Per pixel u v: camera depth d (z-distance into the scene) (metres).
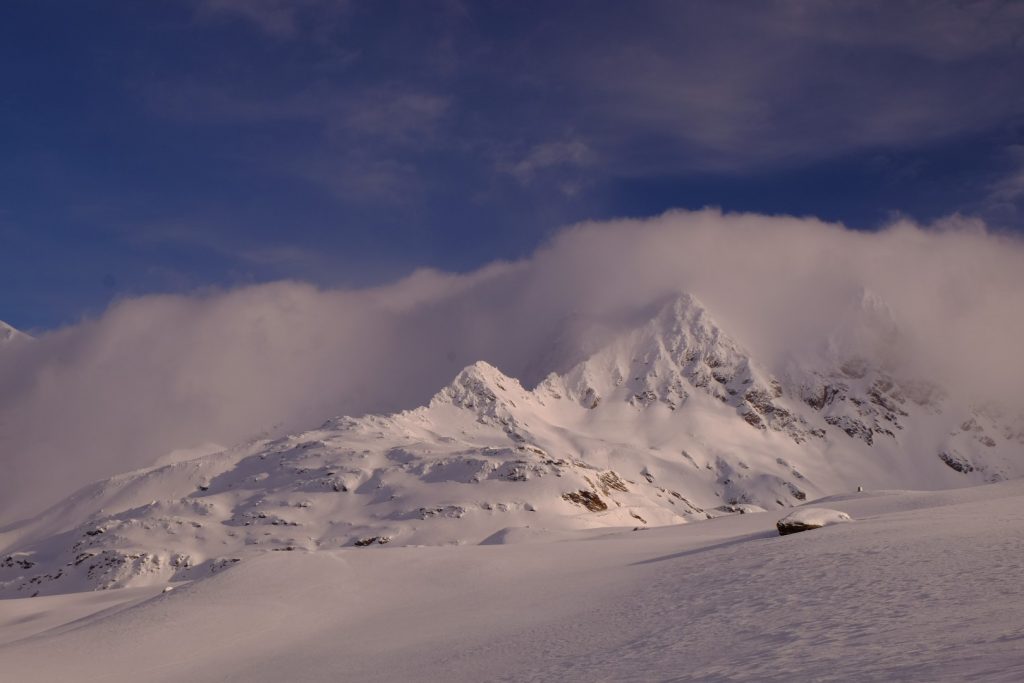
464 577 82.19
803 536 68.12
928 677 19.06
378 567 88.06
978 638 23.70
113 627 71.31
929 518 65.50
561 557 89.06
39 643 69.12
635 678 30.17
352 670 49.22
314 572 86.31
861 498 117.31
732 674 26.09
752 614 40.09
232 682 51.41
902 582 38.72
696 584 55.56
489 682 37.31
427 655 49.91
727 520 130.50
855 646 26.48
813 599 39.84
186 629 68.06
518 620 57.59
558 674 35.56
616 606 55.03
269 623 69.56
